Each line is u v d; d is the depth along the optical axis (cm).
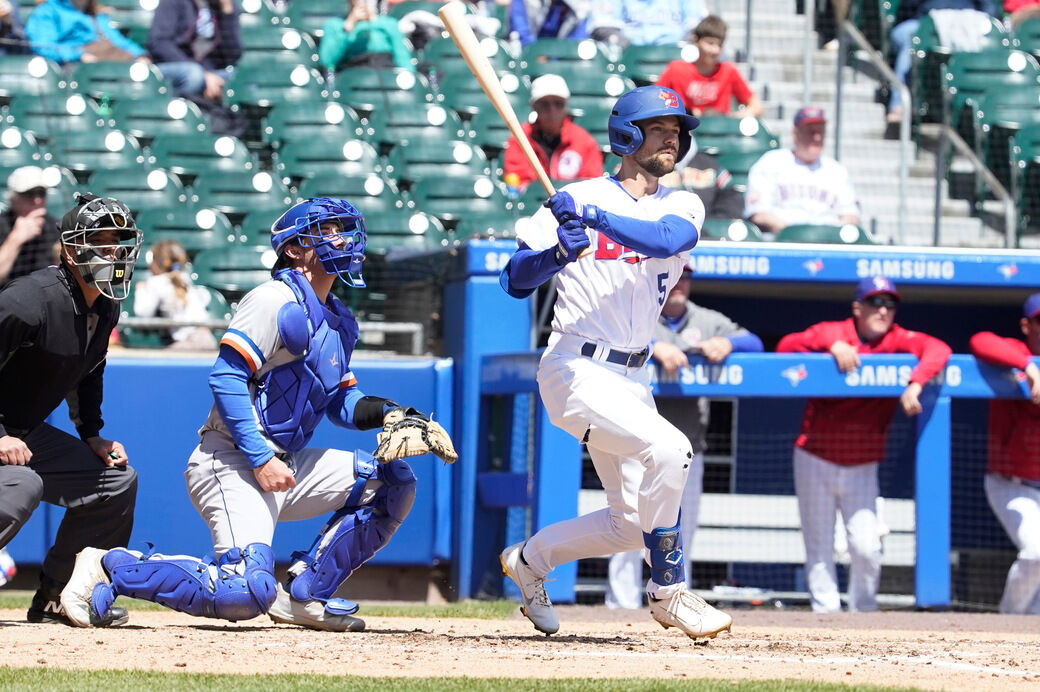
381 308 3203
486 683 1247
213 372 1595
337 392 1716
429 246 3256
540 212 1648
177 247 3138
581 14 4494
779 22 4838
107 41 4041
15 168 3512
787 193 3403
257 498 1652
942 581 2769
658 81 3988
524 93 4044
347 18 4294
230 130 3897
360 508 1728
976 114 4125
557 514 2628
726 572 3089
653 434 1608
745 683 1276
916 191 4241
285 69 3972
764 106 4506
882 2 4619
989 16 4472
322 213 1614
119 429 2780
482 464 2870
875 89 4597
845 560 3070
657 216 1681
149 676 1260
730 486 3142
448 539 2884
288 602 1753
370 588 2888
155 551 2781
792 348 2777
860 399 2728
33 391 1716
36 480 1691
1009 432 2823
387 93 3981
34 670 1284
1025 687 1330
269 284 1619
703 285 3130
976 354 2769
